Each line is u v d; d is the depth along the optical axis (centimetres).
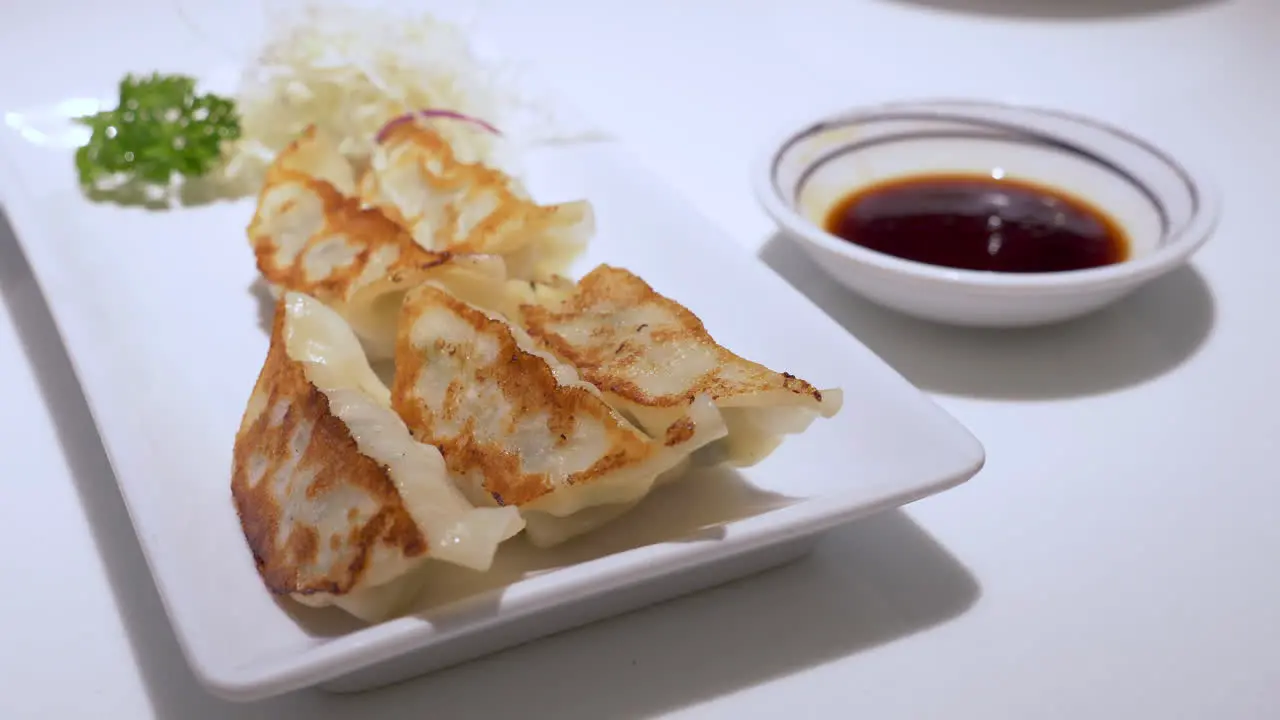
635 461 33
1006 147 44
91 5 55
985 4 63
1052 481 36
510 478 33
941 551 35
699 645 33
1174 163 42
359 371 37
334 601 31
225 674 29
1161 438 38
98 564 34
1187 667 33
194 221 44
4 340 40
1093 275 38
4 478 36
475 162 45
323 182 42
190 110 46
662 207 43
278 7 51
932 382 39
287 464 33
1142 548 35
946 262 41
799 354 37
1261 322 42
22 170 45
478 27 57
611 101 54
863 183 44
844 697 32
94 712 32
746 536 32
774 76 57
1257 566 35
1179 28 61
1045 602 34
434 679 32
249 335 40
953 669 32
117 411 34
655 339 35
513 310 39
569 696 32
